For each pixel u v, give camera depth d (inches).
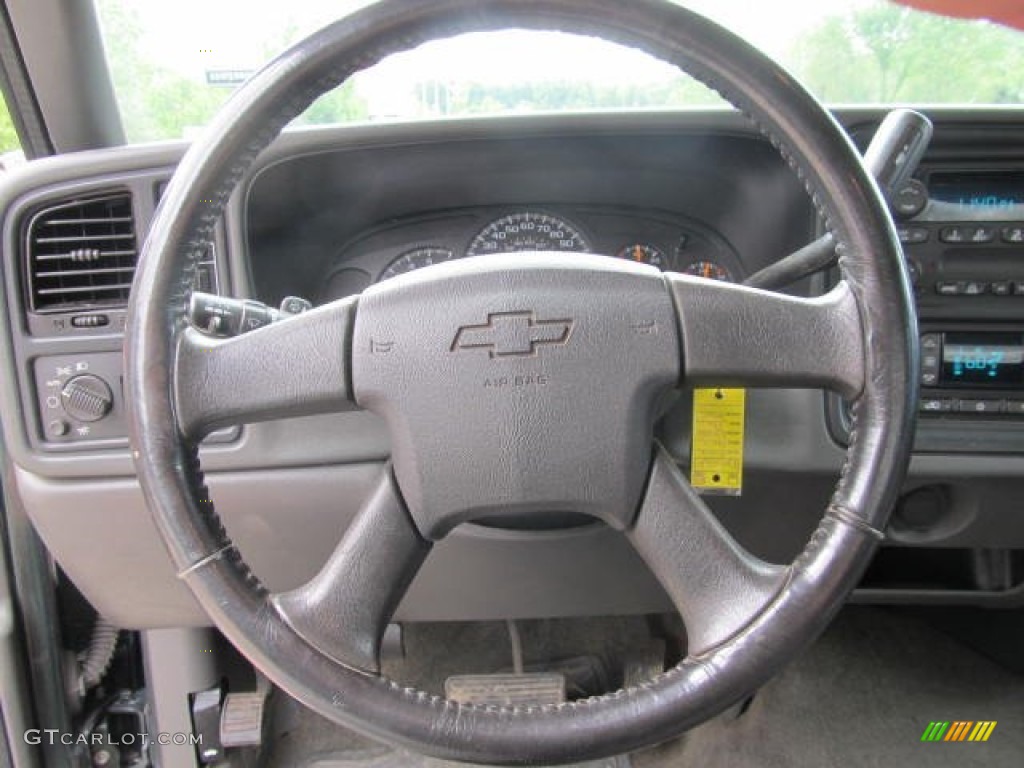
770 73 25.4
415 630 63.9
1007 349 43.4
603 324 27.0
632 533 28.8
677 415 41.1
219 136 25.4
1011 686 61.6
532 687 52.7
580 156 44.9
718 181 46.1
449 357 27.0
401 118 43.0
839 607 26.1
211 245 41.2
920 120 32.1
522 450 27.4
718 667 26.0
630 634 62.2
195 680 50.4
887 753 56.1
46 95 46.4
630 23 25.1
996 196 42.3
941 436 43.6
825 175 25.9
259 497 42.2
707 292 27.2
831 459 42.4
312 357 27.1
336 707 25.8
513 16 25.0
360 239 49.1
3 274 40.2
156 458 25.6
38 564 49.2
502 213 48.9
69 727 52.1
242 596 25.9
